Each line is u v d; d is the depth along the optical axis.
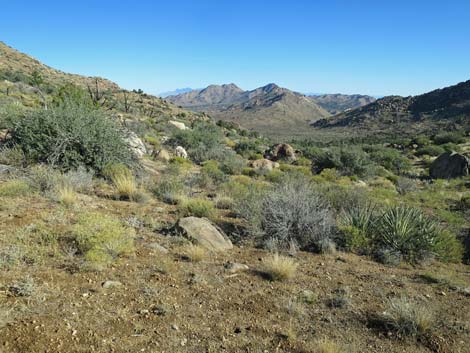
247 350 3.73
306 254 7.14
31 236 5.77
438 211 13.42
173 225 7.30
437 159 26.41
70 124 11.41
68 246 5.60
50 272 4.79
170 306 4.39
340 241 7.85
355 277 6.05
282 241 7.41
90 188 9.93
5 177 9.27
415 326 4.40
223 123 81.81
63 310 3.95
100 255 5.24
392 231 7.73
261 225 7.89
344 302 4.90
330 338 4.10
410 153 43.47
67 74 122.69
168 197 10.14
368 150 39.88
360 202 10.66
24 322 3.62
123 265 5.37
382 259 7.20
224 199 10.46
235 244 7.32
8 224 6.13
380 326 4.46
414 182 21.62
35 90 46.75
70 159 11.27
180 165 18.03
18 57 110.44
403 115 197.25
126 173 11.35
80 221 6.23
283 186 10.16
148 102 94.56
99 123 11.99
